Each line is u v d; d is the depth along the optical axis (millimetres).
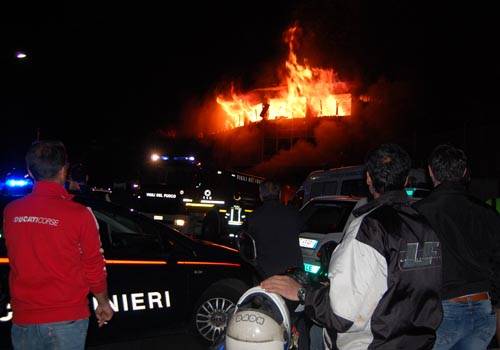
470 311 2945
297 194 13500
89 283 3086
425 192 8336
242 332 2301
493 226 2984
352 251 2184
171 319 5434
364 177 2623
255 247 4750
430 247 2301
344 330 2182
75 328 2990
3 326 4312
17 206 3033
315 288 2369
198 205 16547
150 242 5559
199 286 5633
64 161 3107
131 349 5742
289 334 2496
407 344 2170
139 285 5246
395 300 2168
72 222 2973
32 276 2912
